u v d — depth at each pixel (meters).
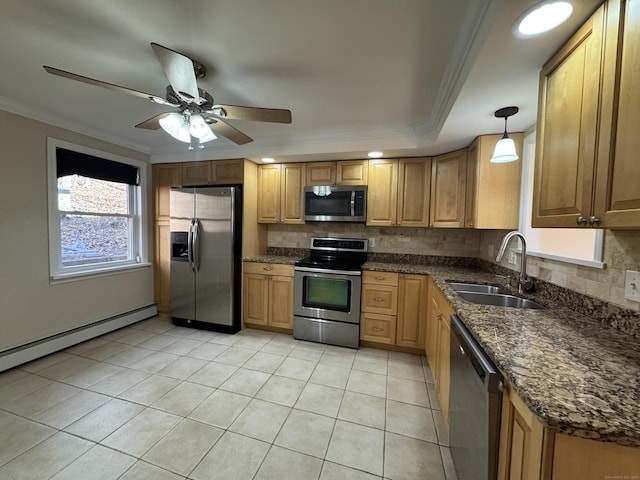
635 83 0.81
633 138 0.82
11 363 2.38
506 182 2.26
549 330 1.19
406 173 3.08
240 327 3.42
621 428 0.63
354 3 1.21
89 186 3.09
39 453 1.54
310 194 3.33
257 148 3.19
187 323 3.50
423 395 2.16
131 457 1.54
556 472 0.70
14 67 1.80
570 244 1.87
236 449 1.61
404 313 2.86
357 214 3.17
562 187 1.14
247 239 3.42
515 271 2.21
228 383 2.27
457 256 3.26
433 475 1.48
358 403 2.05
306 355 2.79
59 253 2.77
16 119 2.41
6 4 1.25
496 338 1.10
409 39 1.43
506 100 1.69
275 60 1.64
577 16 1.01
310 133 2.92
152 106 2.39
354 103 2.18
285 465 1.52
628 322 1.15
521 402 0.84
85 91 2.14
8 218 2.39
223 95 2.07
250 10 1.26
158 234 3.74
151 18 1.34
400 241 3.45
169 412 1.90
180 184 3.58
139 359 2.63
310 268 3.10
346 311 3.00
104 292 3.19
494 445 0.98
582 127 1.03
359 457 1.58
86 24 1.39
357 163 3.21
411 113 2.35
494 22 1.06
